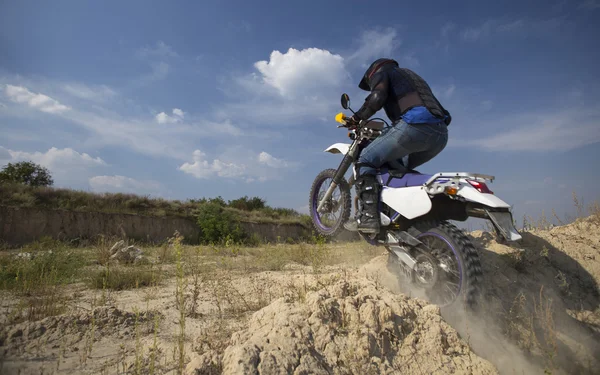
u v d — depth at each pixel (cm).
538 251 474
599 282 441
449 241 319
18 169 2561
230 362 204
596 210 583
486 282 396
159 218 2214
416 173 377
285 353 217
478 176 324
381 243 384
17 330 261
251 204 3303
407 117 362
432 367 246
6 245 1322
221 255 885
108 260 716
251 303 370
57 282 495
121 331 288
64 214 1858
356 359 231
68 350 247
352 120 420
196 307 367
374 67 406
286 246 933
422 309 287
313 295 280
